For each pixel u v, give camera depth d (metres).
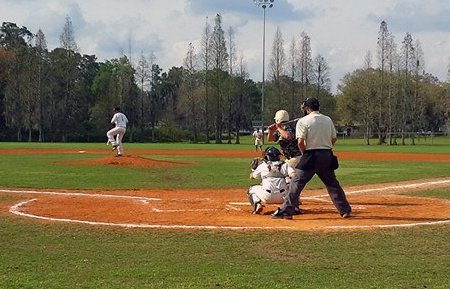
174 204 12.11
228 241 8.05
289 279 6.11
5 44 94.69
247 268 6.57
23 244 7.88
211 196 14.03
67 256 7.16
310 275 6.28
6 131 79.62
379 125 79.75
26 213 10.63
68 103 82.00
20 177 18.36
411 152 43.06
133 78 86.31
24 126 78.31
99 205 11.88
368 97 81.25
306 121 9.96
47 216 10.28
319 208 11.54
